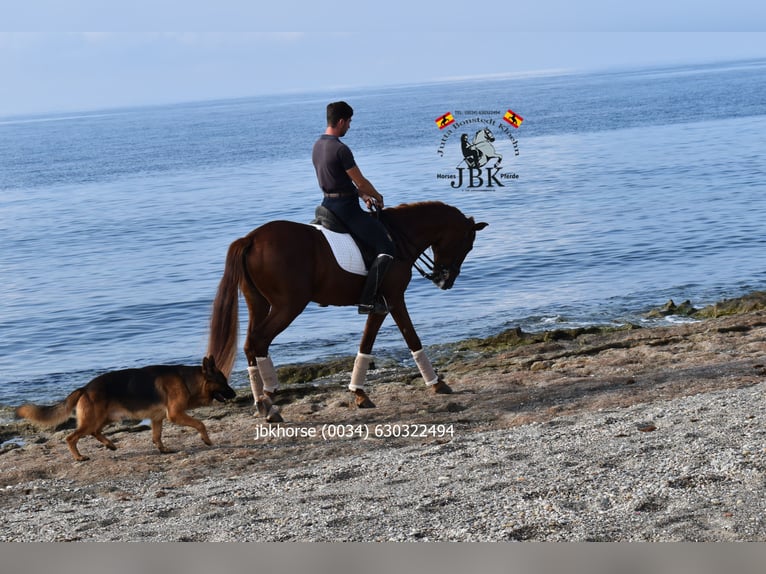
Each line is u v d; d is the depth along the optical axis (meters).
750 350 11.33
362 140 83.31
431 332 15.75
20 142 144.50
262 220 33.31
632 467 5.95
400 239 9.28
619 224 26.72
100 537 5.50
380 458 7.31
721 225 25.39
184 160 76.50
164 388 8.15
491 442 7.44
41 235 32.62
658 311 15.87
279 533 5.26
